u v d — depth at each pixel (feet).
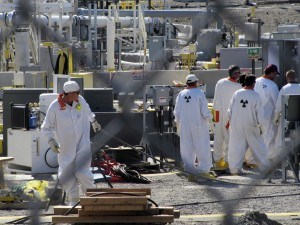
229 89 138.31
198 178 127.54
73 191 100.37
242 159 133.18
